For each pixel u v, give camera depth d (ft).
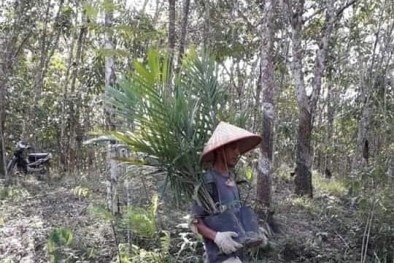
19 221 23.36
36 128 48.98
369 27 43.96
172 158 12.28
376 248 22.45
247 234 11.18
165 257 18.30
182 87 13.19
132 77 12.99
